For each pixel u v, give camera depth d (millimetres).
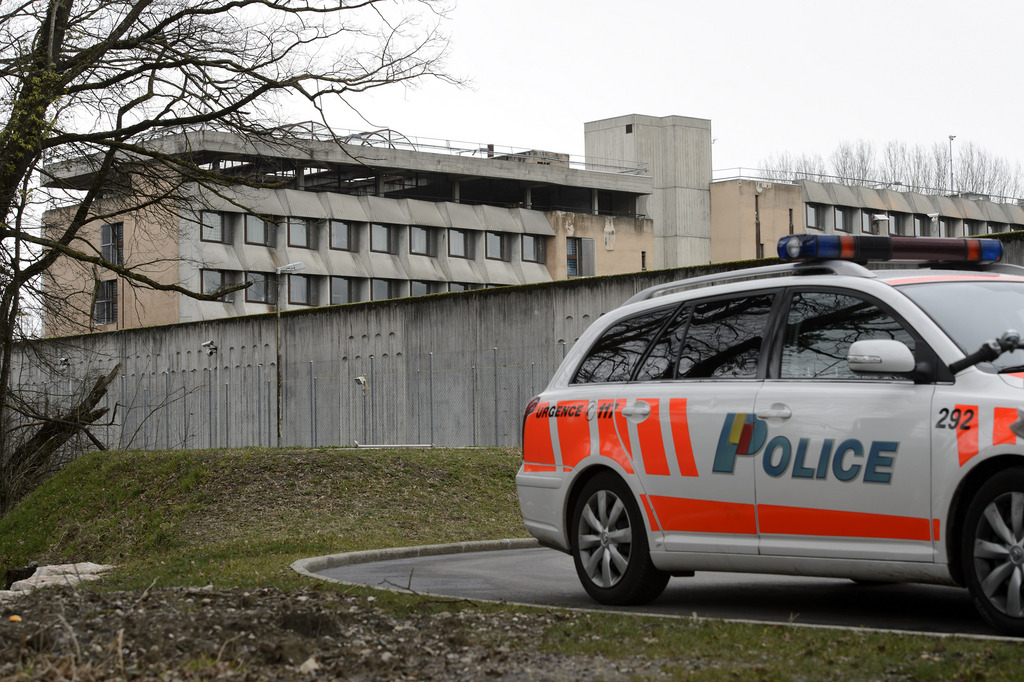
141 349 46000
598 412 8086
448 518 18203
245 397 42375
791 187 84688
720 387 7312
